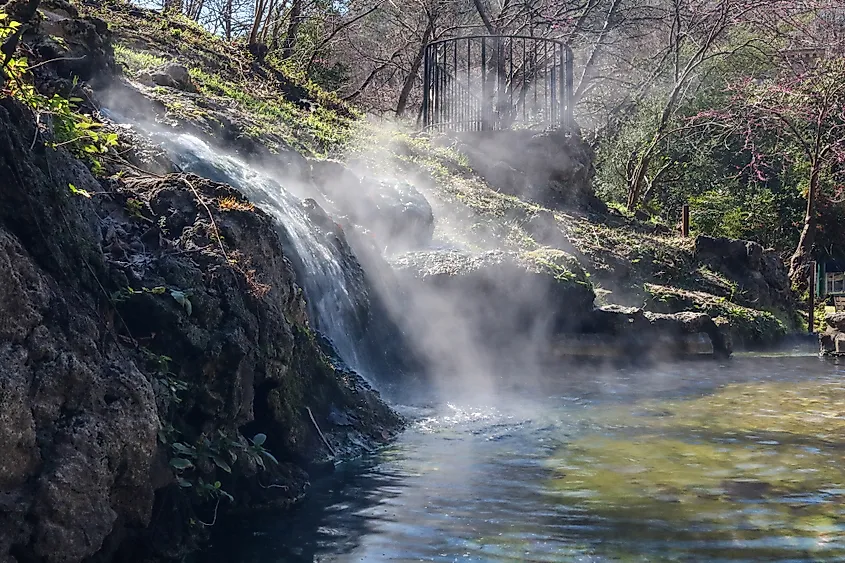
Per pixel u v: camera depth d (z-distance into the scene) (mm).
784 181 28578
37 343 3840
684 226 20656
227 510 5109
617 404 8789
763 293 18688
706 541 4609
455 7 27828
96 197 5832
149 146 8500
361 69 33156
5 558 3396
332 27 26984
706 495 5445
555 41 20375
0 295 3742
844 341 14430
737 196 29234
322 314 9125
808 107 24406
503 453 6559
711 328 13500
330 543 4617
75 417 3859
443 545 4574
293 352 6559
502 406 8570
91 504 3742
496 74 22812
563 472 5996
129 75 13000
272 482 5469
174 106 11797
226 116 12742
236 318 5441
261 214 6523
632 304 15648
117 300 4812
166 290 5117
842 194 27484
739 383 10523
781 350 15516
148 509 4160
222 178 9453
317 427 6422
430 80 22250
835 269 26234
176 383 4797
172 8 21047
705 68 28719
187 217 6051
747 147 29406
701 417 8078
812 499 5367
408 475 5938
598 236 17969
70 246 4551
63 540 3580
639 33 30938
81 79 10133
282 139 13195
